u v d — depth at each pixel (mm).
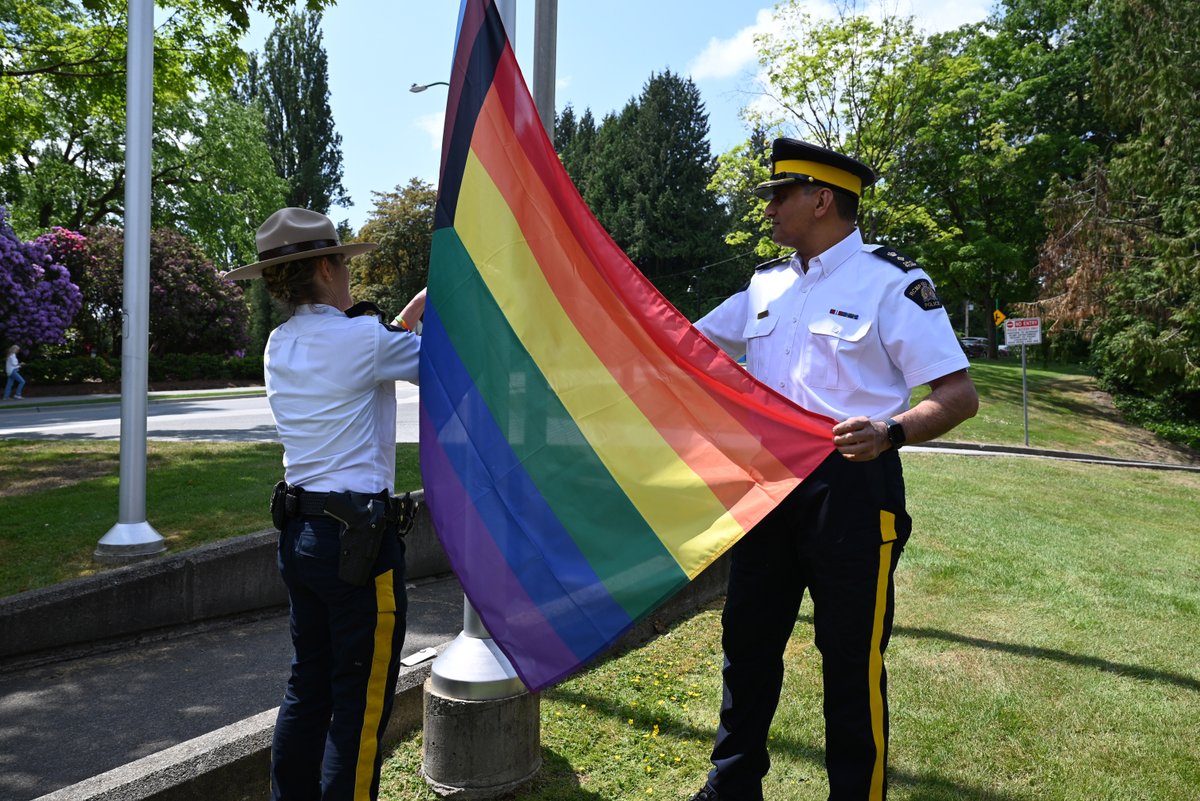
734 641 2719
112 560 5492
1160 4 22594
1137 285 23125
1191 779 3010
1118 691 3766
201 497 7160
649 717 3514
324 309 2539
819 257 2643
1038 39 36594
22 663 4449
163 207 34594
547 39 2930
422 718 3420
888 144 22703
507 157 2582
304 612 2449
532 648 2430
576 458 2486
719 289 53250
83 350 30953
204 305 33469
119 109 12469
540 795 2916
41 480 7961
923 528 7266
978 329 62125
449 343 2551
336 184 57438
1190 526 9062
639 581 2383
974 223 34406
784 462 2365
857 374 2533
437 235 2631
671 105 54188
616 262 2498
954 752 3205
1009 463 13281
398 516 2424
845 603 2408
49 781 3307
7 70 11391
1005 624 4703
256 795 2818
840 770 2434
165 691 4191
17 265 25578
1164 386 22594
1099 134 35094
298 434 2408
